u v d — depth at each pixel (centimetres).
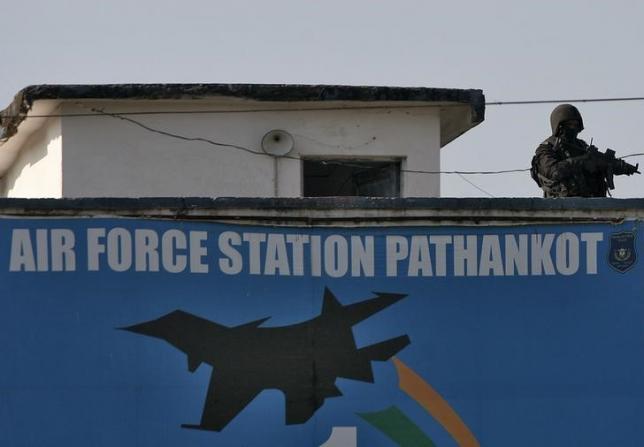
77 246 2812
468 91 3856
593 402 2880
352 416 2831
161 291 2820
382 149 3872
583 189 3219
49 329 2797
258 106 3819
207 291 2830
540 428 2869
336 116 3862
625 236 2908
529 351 2880
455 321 2872
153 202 2827
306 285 2850
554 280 2894
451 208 2884
